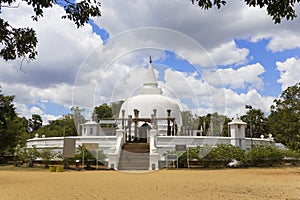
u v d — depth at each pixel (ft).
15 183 24.27
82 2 15.03
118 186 21.83
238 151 50.42
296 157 54.95
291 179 28.50
